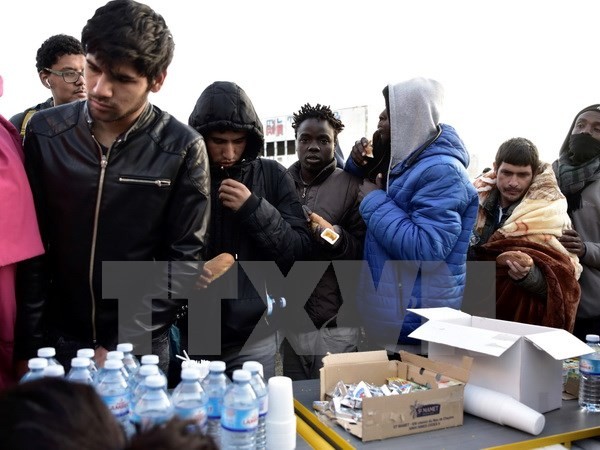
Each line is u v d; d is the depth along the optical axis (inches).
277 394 47.9
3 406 20.9
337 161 114.9
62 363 58.6
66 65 94.3
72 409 21.1
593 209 96.1
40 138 56.5
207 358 74.0
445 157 79.7
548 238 87.7
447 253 78.6
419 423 53.5
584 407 61.7
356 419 54.1
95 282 57.5
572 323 85.9
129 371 52.1
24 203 54.0
